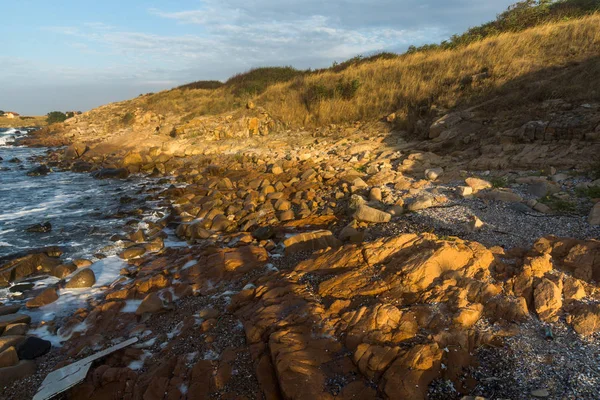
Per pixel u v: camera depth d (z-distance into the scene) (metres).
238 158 17.02
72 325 5.72
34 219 11.02
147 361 4.66
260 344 4.29
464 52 17.70
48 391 4.26
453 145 12.29
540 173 8.72
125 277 7.29
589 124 9.41
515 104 12.28
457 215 7.36
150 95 36.78
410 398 3.30
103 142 23.67
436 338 3.87
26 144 28.62
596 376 3.25
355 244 5.93
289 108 21.47
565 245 4.94
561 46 14.45
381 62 22.41
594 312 3.84
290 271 5.88
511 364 3.57
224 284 6.34
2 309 6.21
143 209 11.59
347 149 14.83
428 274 4.75
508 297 4.29
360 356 3.74
